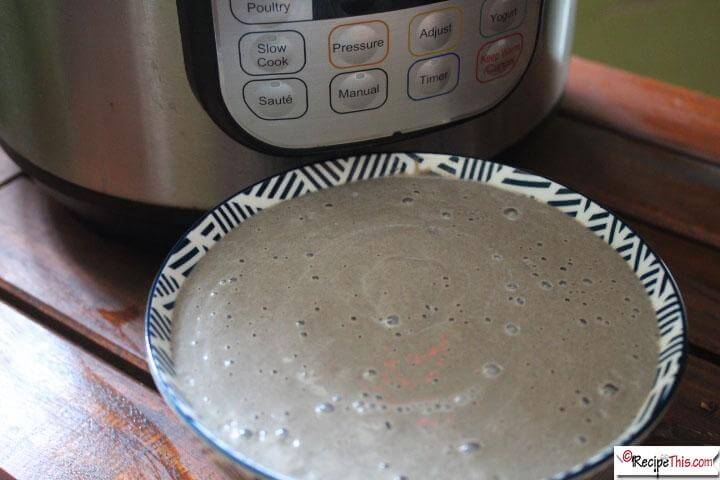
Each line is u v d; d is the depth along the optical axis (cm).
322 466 34
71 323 46
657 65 85
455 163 46
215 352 38
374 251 42
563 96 55
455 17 43
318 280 41
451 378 37
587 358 37
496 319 39
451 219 44
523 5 44
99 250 50
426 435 35
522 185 45
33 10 42
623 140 56
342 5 40
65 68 42
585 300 40
